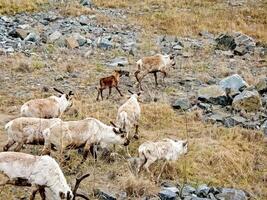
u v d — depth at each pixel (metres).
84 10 31.53
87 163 13.38
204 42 27.45
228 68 23.31
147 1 35.09
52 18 29.50
